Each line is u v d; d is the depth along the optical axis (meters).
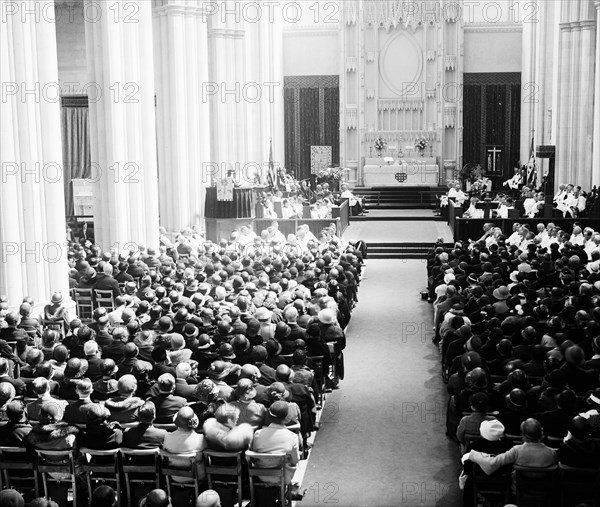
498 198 31.66
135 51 22.06
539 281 15.98
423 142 42.78
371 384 14.24
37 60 15.90
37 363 10.05
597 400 8.94
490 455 8.44
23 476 8.92
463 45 43.22
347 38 43.12
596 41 30.75
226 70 33.75
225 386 9.22
